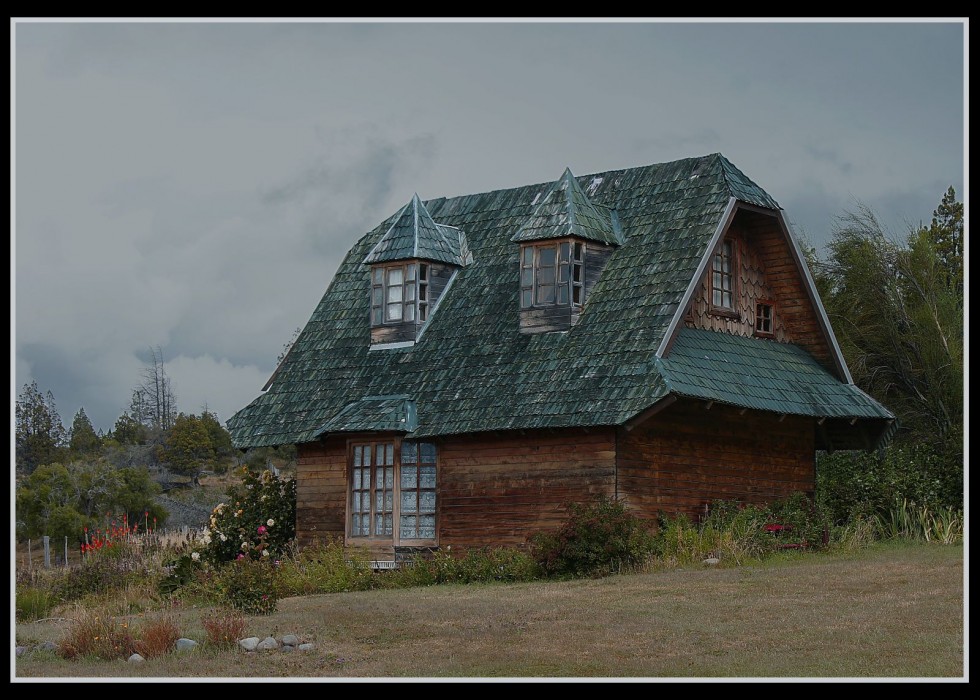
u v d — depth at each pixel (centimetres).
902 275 4212
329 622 2048
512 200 3369
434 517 2928
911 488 3088
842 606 1966
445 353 3064
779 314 3133
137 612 2544
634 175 3172
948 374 3972
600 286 2933
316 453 3166
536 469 2772
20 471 6762
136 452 7075
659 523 2725
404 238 3225
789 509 2861
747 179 3039
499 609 2105
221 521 3234
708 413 2884
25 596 2638
